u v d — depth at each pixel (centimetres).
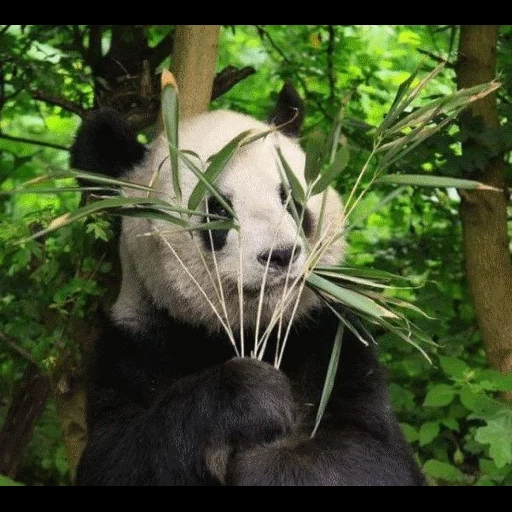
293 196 493
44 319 650
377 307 470
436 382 700
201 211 493
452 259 769
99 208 461
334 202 524
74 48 743
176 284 507
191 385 462
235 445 466
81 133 543
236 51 1033
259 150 500
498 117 681
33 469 742
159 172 511
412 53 922
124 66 732
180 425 457
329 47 799
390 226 855
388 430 507
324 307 526
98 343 536
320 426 505
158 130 627
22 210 966
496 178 675
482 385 580
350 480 469
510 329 665
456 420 675
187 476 457
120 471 471
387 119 495
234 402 450
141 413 497
